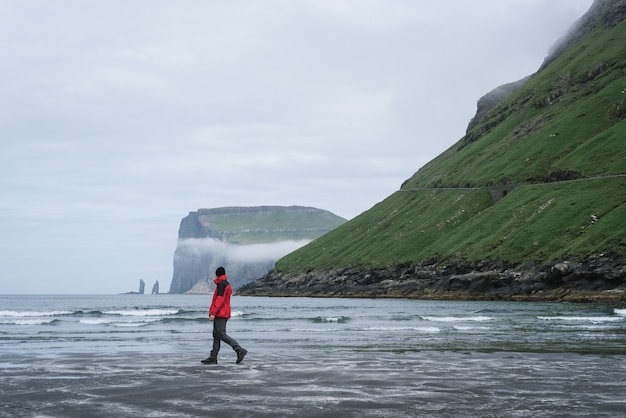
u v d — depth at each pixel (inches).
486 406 490.6
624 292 4232.3
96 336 1349.7
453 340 1225.4
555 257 5004.9
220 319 796.6
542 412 465.4
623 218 5108.3
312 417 446.9
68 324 1878.7
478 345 1104.8
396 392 558.9
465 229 7076.8
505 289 5305.1
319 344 1135.0
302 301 6077.8
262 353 938.7
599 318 2097.7
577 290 4559.5
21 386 589.6
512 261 5561.0
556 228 5748.0
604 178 6481.3
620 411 469.7
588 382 626.8
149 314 2731.3
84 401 510.3
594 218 5575.8
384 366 762.2
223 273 817.5
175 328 1672.0
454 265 6245.1
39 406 487.8
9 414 454.3
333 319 2142.0
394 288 6924.2
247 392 557.3
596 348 1035.3
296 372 699.4
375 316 2395.4
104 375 673.0
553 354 920.9
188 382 619.8
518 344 1118.4
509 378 655.8
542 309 3110.2
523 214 6584.6
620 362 813.2
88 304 5329.7
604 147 7101.4
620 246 4557.1
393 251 7854.3
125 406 488.4
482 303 4517.7
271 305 4611.2
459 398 527.5
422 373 695.1
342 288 7854.3
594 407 486.3
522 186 7559.1
